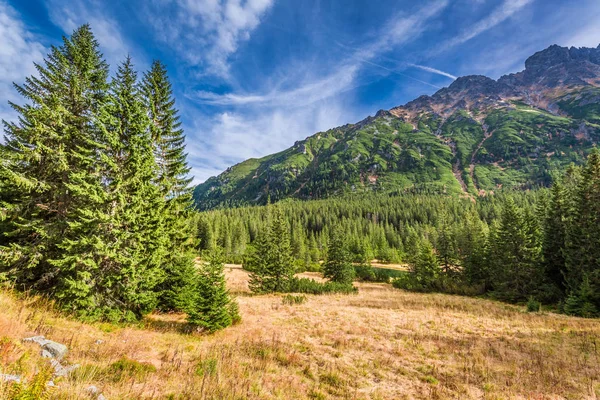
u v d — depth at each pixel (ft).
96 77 53.72
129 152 44.21
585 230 84.07
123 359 24.61
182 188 62.80
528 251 99.19
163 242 45.50
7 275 39.91
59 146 44.19
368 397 25.90
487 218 341.41
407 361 35.83
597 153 86.53
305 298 84.74
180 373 25.04
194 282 53.93
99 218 38.14
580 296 75.05
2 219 42.14
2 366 15.66
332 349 38.63
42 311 34.27
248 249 273.13
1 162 40.09
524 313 70.49
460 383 29.66
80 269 38.09
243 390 22.68
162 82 65.77
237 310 53.01
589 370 33.42
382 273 177.27
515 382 30.12
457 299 99.81
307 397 24.94
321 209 460.14
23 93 43.50
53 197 45.37
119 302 42.29
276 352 35.63
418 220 390.21
